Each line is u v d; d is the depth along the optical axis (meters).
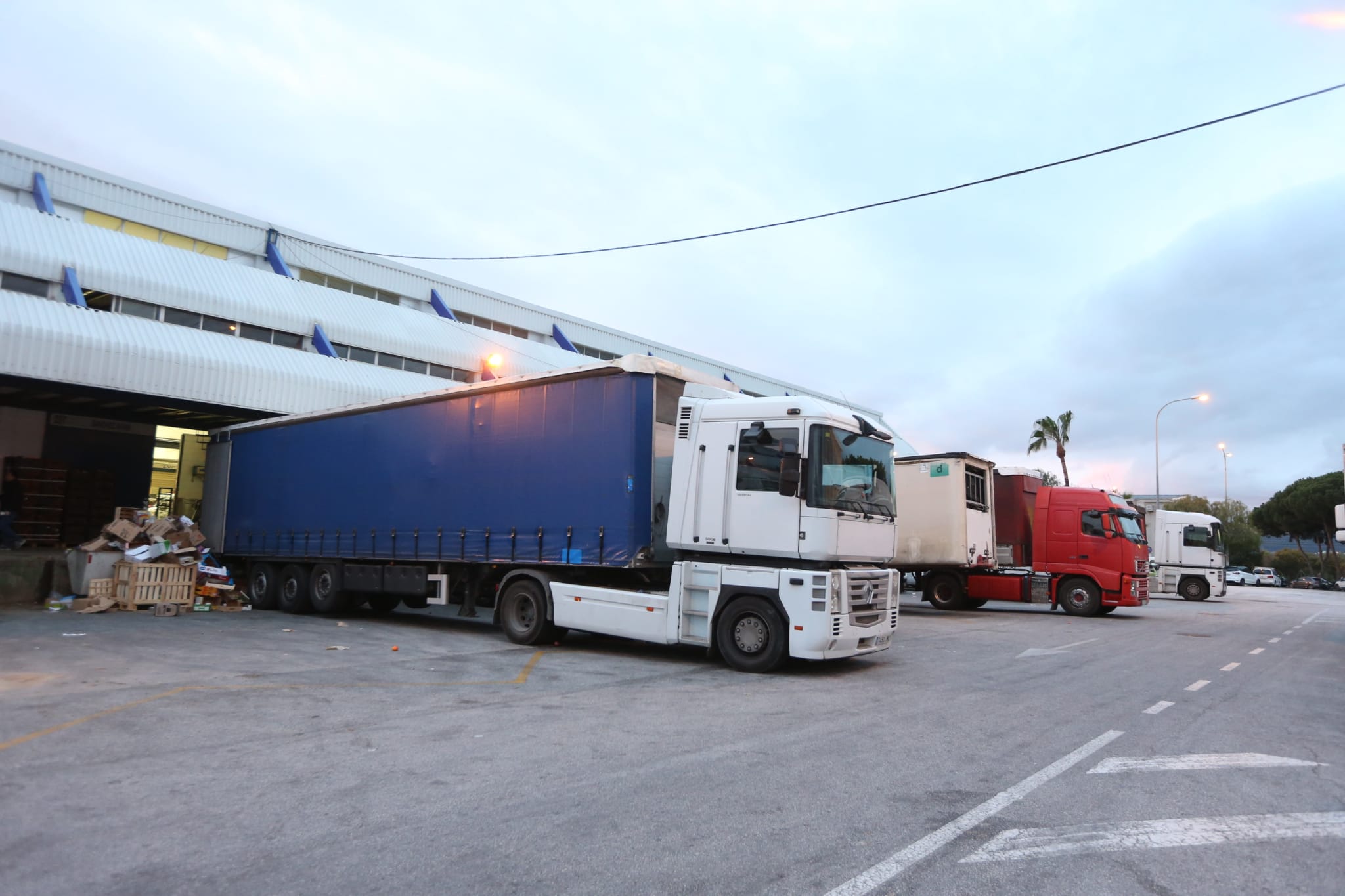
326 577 15.20
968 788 4.91
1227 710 7.53
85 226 20.91
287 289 24.27
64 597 16.25
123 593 15.52
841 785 4.94
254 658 9.89
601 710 7.17
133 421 22.00
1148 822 4.34
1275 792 4.93
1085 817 4.41
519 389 11.83
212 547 18.09
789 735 6.25
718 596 9.68
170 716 6.62
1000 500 21.33
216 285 22.12
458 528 12.48
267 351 21.02
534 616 11.50
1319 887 3.54
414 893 3.38
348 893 3.38
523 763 5.39
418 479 13.31
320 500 15.34
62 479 19.88
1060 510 19.56
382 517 13.91
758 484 9.53
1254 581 60.28
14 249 18.44
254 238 27.55
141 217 25.00
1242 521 72.31
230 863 3.67
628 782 4.97
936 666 10.18
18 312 16.52
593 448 10.73
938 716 7.04
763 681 8.81
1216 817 4.45
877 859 3.79
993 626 16.25
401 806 4.49
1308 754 5.89
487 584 12.62
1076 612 19.17
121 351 17.56
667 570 10.66
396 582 13.66
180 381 18.47
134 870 3.58
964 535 18.97
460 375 27.67
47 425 20.45
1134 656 11.58
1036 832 4.16
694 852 3.85
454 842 3.96
